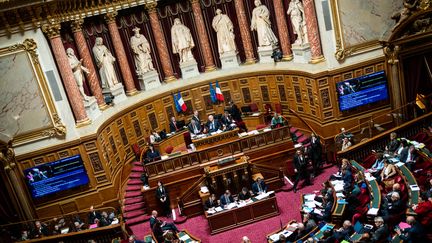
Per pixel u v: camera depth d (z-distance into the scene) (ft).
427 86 71.15
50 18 62.95
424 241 43.37
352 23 67.05
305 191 66.03
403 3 67.26
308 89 71.92
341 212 52.16
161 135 76.64
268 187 67.56
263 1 79.51
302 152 67.21
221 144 69.05
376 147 67.10
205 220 64.90
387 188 55.67
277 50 78.07
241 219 61.46
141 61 79.36
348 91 68.80
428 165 57.31
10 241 65.41
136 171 74.43
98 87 73.36
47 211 67.62
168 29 81.66
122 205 68.69
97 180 68.08
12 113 63.41
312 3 68.23
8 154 63.62
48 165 65.21
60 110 65.16
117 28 76.89
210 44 83.56
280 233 53.31
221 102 82.58
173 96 80.12
